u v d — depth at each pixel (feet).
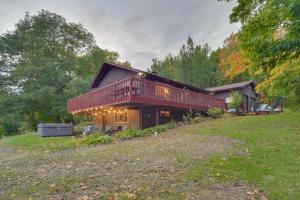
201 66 136.26
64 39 105.09
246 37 35.50
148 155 23.57
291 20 29.91
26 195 14.28
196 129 41.78
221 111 64.49
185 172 17.92
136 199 13.42
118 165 20.17
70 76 100.32
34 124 95.76
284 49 30.89
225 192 14.61
